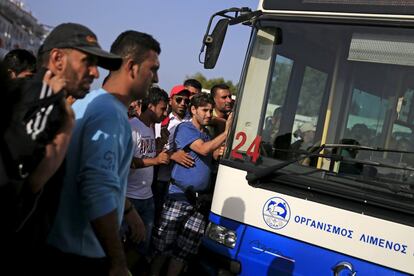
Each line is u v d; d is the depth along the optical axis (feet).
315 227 11.99
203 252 13.89
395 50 12.22
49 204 7.58
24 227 7.11
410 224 10.97
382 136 12.04
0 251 6.75
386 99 12.14
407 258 10.91
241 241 13.01
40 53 7.60
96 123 7.76
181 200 16.15
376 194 11.59
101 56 7.41
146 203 16.25
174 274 16.29
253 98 13.91
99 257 8.23
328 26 13.11
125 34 8.57
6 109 6.16
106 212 7.47
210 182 16.80
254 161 13.32
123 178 8.39
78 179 7.64
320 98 12.98
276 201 12.58
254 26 14.17
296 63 13.44
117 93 8.38
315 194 12.16
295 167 12.62
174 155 16.01
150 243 16.53
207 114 16.24
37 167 6.51
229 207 13.37
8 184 6.24
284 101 13.44
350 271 11.44
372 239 11.31
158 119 16.65
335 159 12.25
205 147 15.70
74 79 7.41
